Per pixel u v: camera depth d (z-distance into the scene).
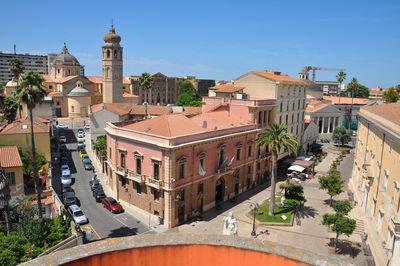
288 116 68.94
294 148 44.50
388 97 93.75
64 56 129.62
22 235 30.97
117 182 47.91
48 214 40.81
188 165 42.00
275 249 11.70
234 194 52.91
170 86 180.25
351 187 55.12
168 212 40.31
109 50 104.25
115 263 11.48
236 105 58.03
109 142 50.44
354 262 33.03
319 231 40.69
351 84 116.50
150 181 41.47
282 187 52.16
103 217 42.78
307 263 11.09
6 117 86.00
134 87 158.12
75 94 115.12
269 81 62.84
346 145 93.94
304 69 118.44
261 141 45.44
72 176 58.69
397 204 29.41
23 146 54.88
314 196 53.62
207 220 43.41
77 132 99.12
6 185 33.38
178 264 12.05
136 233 38.69
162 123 44.53
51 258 10.75
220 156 48.19
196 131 45.16
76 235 32.44
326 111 102.12
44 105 88.50
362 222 40.97
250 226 41.97
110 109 80.06
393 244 28.81
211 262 12.09
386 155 34.47
